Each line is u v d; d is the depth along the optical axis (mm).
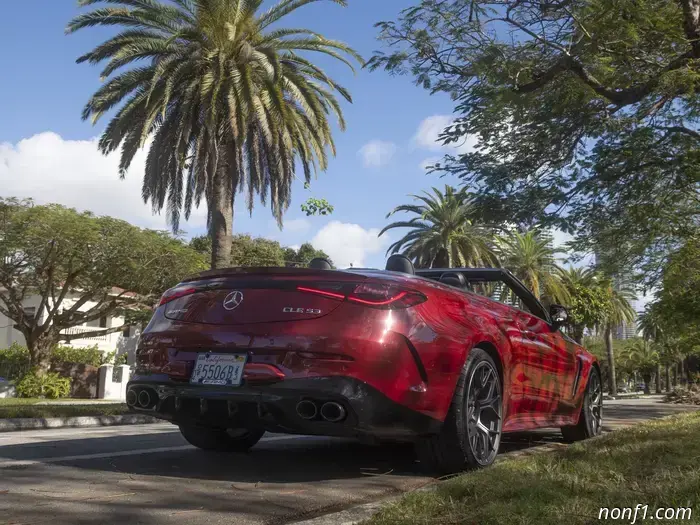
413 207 38656
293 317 3832
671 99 10250
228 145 18922
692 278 14523
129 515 2980
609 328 56562
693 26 8992
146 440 5836
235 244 44781
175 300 4312
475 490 3088
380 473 4219
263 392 3705
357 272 3963
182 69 18172
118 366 27844
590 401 6457
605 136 10469
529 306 5688
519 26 9062
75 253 24156
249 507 3189
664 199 10969
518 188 11039
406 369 3764
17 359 27578
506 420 4613
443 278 4992
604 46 9320
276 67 18109
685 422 6746
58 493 3373
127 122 18953
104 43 18703
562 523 2520
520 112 10203
